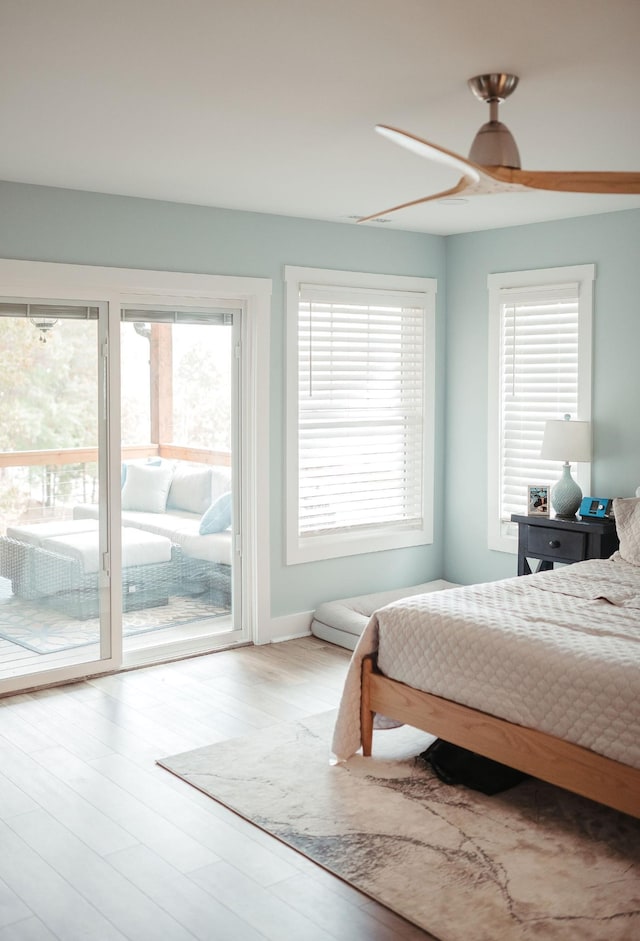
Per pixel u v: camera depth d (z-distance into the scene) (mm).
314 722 4355
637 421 5402
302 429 5793
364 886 2939
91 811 3457
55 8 2424
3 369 4609
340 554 6035
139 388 5133
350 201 5090
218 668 5184
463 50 2742
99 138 3723
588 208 5312
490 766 3637
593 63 2855
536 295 5848
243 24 2535
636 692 2982
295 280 5617
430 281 6352
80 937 2684
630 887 2922
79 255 4758
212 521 5520
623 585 4176
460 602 3867
